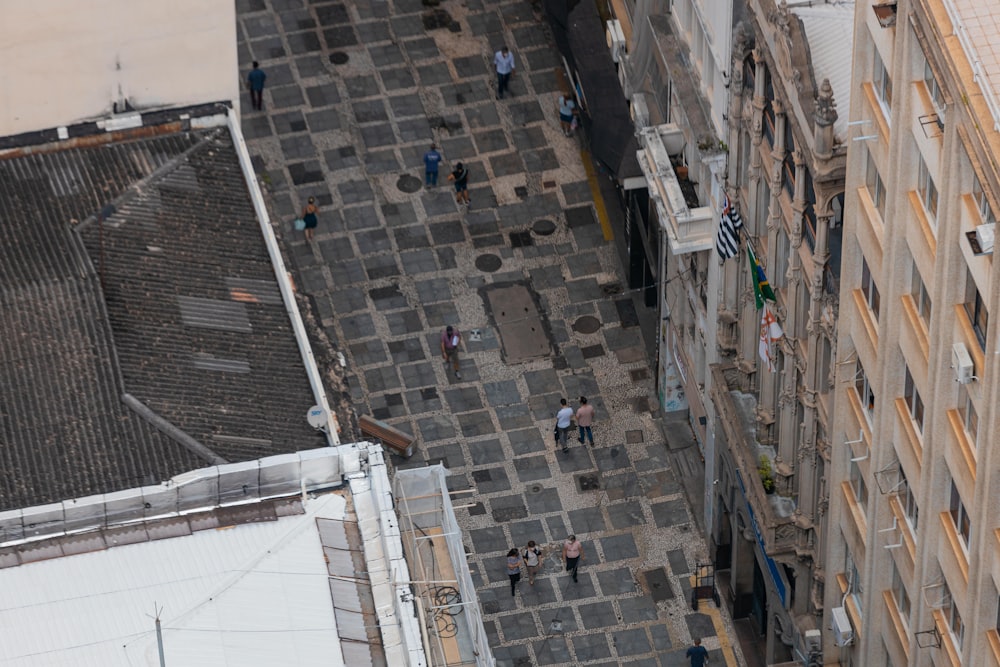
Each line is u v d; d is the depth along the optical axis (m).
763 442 97.75
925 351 73.44
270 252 96.50
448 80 135.25
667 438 113.75
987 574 69.25
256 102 132.88
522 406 115.88
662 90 108.12
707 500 107.31
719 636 104.38
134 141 100.81
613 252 124.00
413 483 84.69
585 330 119.81
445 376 117.38
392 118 132.75
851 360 83.25
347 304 121.44
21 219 95.44
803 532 93.19
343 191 128.12
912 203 72.19
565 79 134.75
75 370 87.38
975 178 66.00
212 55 103.62
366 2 140.38
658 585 106.62
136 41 101.62
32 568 72.44
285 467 75.19
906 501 79.38
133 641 69.69
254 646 69.38
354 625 70.25
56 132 99.69
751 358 99.25
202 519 74.06
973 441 70.19
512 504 110.69
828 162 81.88
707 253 103.12
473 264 123.69
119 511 74.06
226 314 92.75
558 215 126.38
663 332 113.12
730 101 94.44
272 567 72.25
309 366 90.38
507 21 139.12
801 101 83.06
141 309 91.44
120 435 85.38
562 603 105.88
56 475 84.06
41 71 101.12
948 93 65.12
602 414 115.25
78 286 90.38
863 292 81.12
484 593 106.31
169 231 96.19
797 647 96.06
